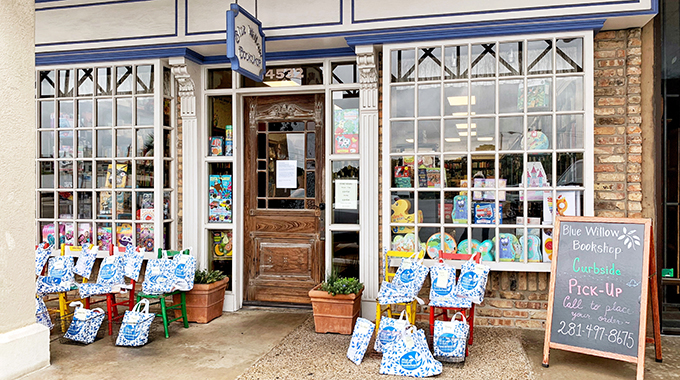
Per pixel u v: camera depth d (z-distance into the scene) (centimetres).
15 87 331
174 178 507
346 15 441
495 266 421
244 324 452
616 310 327
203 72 508
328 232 478
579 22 400
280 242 512
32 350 334
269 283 515
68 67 513
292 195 509
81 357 366
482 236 429
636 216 416
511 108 425
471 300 365
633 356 315
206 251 509
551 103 418
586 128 407
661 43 416
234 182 502
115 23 489
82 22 496
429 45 434
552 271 354
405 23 430
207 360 360
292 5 450
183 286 430
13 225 328
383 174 442
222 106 514
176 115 511
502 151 423
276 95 511
